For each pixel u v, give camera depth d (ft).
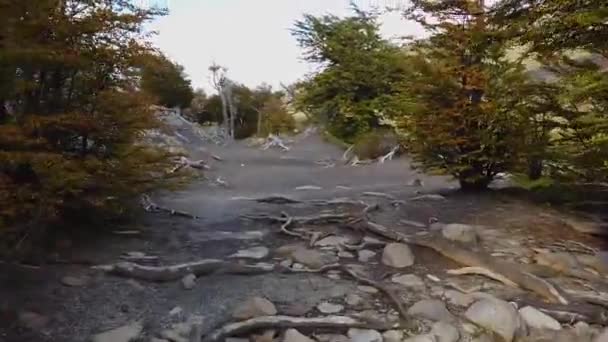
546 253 16.08
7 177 11.65
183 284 13.19
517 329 11.56
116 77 15.96
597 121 19.58
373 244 17.13
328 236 18.20
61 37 13.67
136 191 16.90
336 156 55.93
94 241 16.21
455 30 24.36
